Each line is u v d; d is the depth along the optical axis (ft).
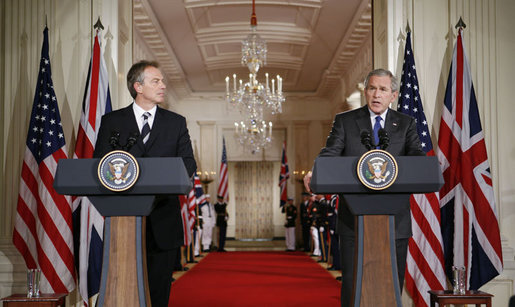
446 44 20.25
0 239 19.49
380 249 9.66
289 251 59.26
